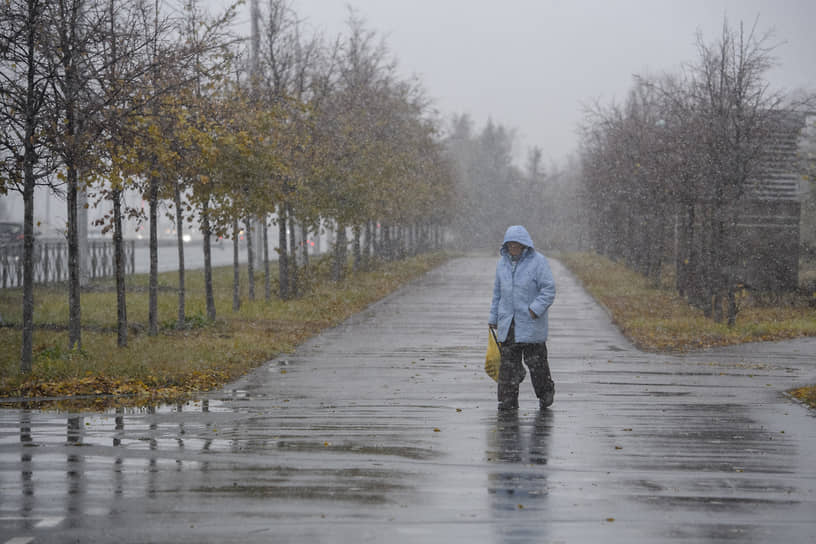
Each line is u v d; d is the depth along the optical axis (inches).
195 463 663.8
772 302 2866.6
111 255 3700.8
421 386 1134.4
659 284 3469.5
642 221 4106.8
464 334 1846.7
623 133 3476.9
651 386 1150.3
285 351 1535.4
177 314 2074.3
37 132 1169.4
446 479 618.5
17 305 2150.6
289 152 2303.2
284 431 808.3
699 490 592.4
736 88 2082.9
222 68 1437.0
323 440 762.8
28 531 487.8
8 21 1123.3
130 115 1176.2
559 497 570.6
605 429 829.2
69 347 1359.5
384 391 1090.7
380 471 642.2
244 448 724.0
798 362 1433.3
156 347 1455.5
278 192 1939.0
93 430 806.5
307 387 1125.1
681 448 738.8
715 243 2384.4
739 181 2126.0
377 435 789.9
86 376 1153.4
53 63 1160.2
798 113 2370.8
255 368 1323.8
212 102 1640.0
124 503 546.0
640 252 4402.1
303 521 508.7
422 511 533.0
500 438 778.2
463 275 4436.5
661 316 2321.6
